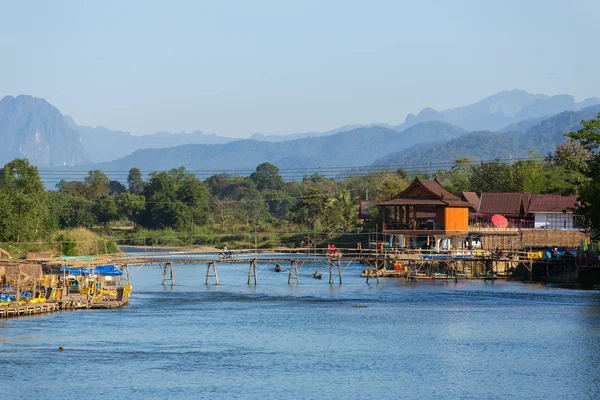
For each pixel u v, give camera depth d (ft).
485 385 228.43
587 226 452.76
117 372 240.12
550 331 307.78
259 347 278.46
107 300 382.63
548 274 496.23
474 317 342.85
